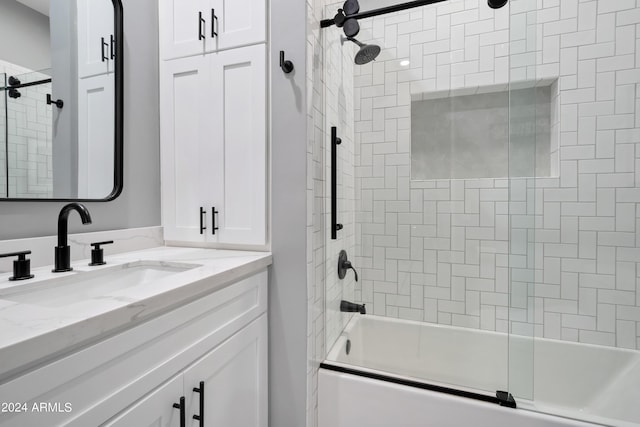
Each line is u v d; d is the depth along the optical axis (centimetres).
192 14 128
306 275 114
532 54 141
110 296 62
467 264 175
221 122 123
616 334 153
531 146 142
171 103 133
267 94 118
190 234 130
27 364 44
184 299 74
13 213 87
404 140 183
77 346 50
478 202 174
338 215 159
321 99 132
